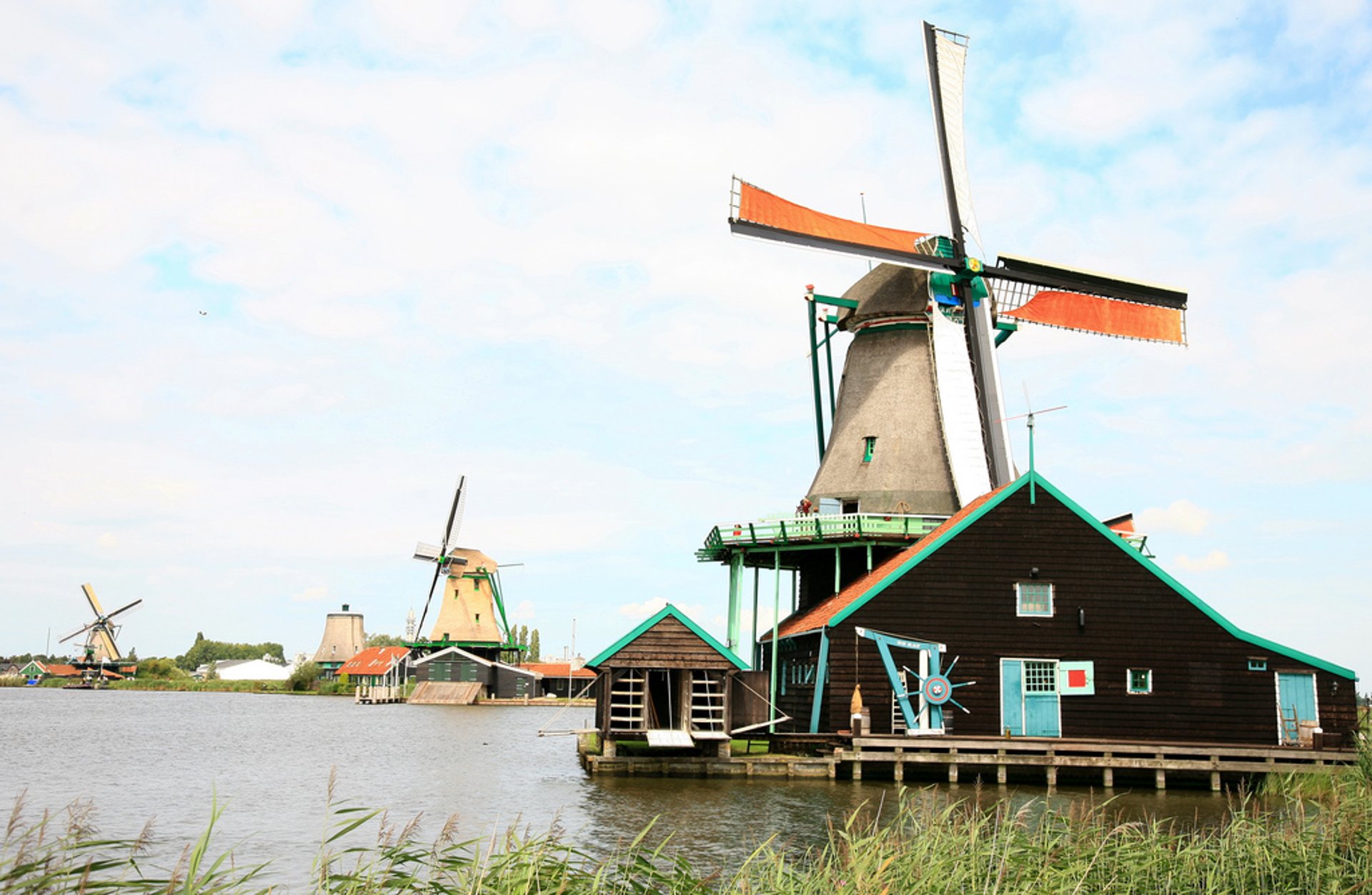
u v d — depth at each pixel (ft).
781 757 104.78
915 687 107.76
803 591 151.02
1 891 27.04
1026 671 108.78
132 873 55.67
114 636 590.55
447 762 128.98
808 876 38.88
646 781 95.91
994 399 139.44
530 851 35.19
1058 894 39.47
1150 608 110.42
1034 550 110.73
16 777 110.22
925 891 38.42
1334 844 46.55
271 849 66.44
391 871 32.83
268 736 181.78
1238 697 109.19
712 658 105.19
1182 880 44.34
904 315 142.61
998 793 89.81
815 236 131.54
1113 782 97.66
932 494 134.41
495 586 384.68
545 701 370.73
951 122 149.48
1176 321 149.89
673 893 36.88
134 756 138.51
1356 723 108.78
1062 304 146.72
